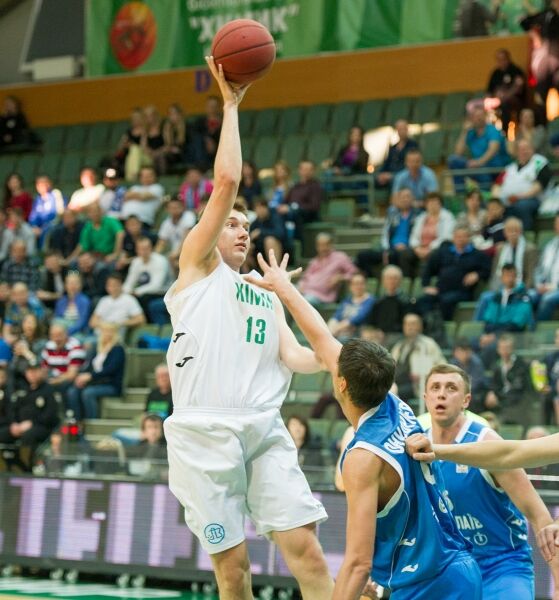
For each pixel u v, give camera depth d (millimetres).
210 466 7293
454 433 7836
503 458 6277
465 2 25938
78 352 19188
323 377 15000
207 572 13625
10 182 26922
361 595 6660
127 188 25844
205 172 25484
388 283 17734
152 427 15180
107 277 21875
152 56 29641
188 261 7469
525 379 14117
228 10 28672
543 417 13906
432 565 6312
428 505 6324
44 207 26281
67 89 30703
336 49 27578
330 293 20062
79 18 30719
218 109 26250
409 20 26734
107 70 30266
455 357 14664
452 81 26172
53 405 17047
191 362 7398
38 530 14781
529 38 25109
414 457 6207
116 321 20484
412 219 20531
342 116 26109
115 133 28953
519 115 23062
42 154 29281
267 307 7617
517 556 7648
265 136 26719
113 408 18625
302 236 22000
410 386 14156
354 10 27375
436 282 18922
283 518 7359
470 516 7621
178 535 13883
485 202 20625
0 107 31469
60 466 14844
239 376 7418
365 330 14719
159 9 29547
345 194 23609
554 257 17984
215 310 7438
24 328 20203
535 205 19844
